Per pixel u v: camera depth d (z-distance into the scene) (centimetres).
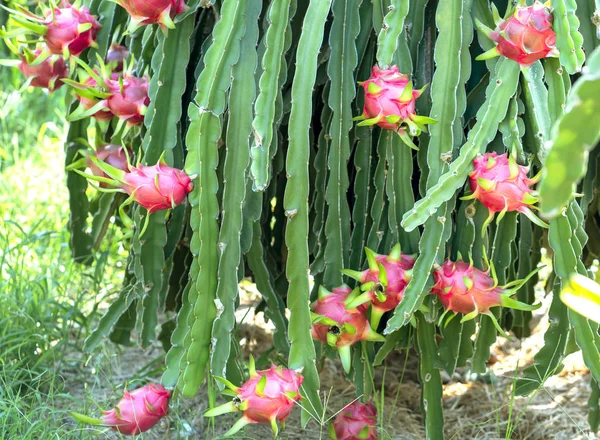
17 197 268
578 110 71
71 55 154
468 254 142
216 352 141
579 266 137
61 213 262
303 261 135
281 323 155
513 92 133
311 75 133
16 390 189
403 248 144
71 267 227
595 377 139
